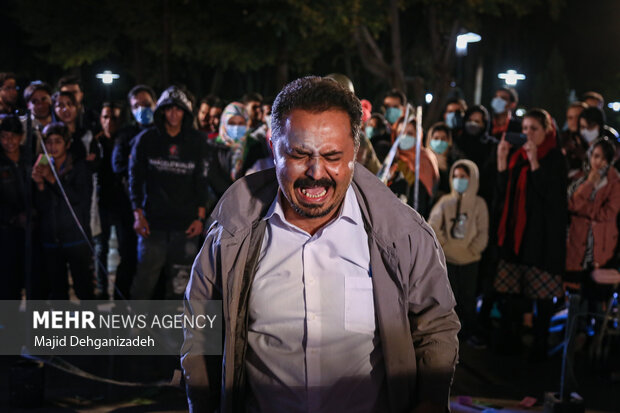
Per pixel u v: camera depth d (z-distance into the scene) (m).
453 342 2.07
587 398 5.07
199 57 21.62
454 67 18.20
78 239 6.31
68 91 6.67
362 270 2.02
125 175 6.71
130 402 4.71
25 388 4.57
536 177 5.71
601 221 5.83
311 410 2.02
